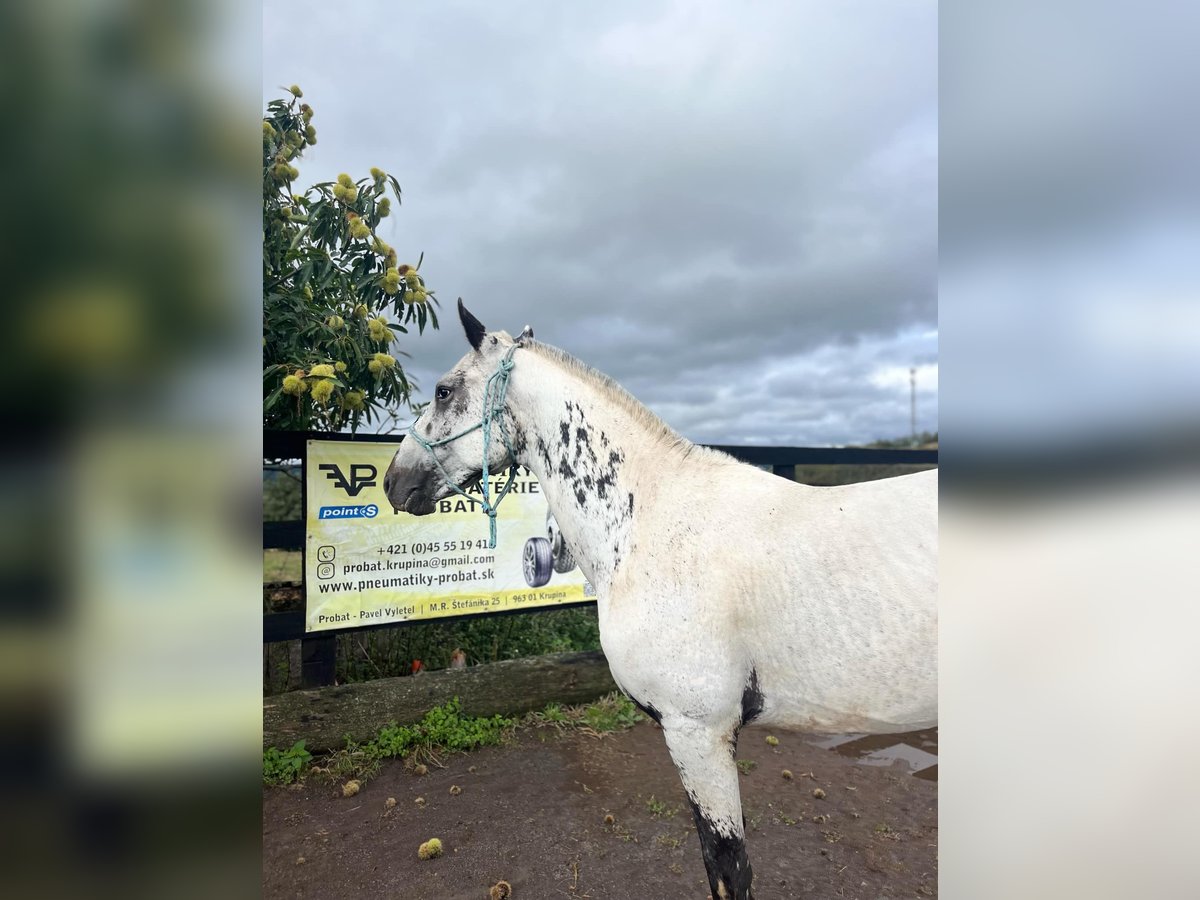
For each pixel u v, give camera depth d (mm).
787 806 2750
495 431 1990
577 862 2348
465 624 4207
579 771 3082
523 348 2010
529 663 3740
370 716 3270
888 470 6305
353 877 2277
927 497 1536
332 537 3244
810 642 1518
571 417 1902
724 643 1588
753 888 2176
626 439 1873
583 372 1950
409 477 2064
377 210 3547
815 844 2449
